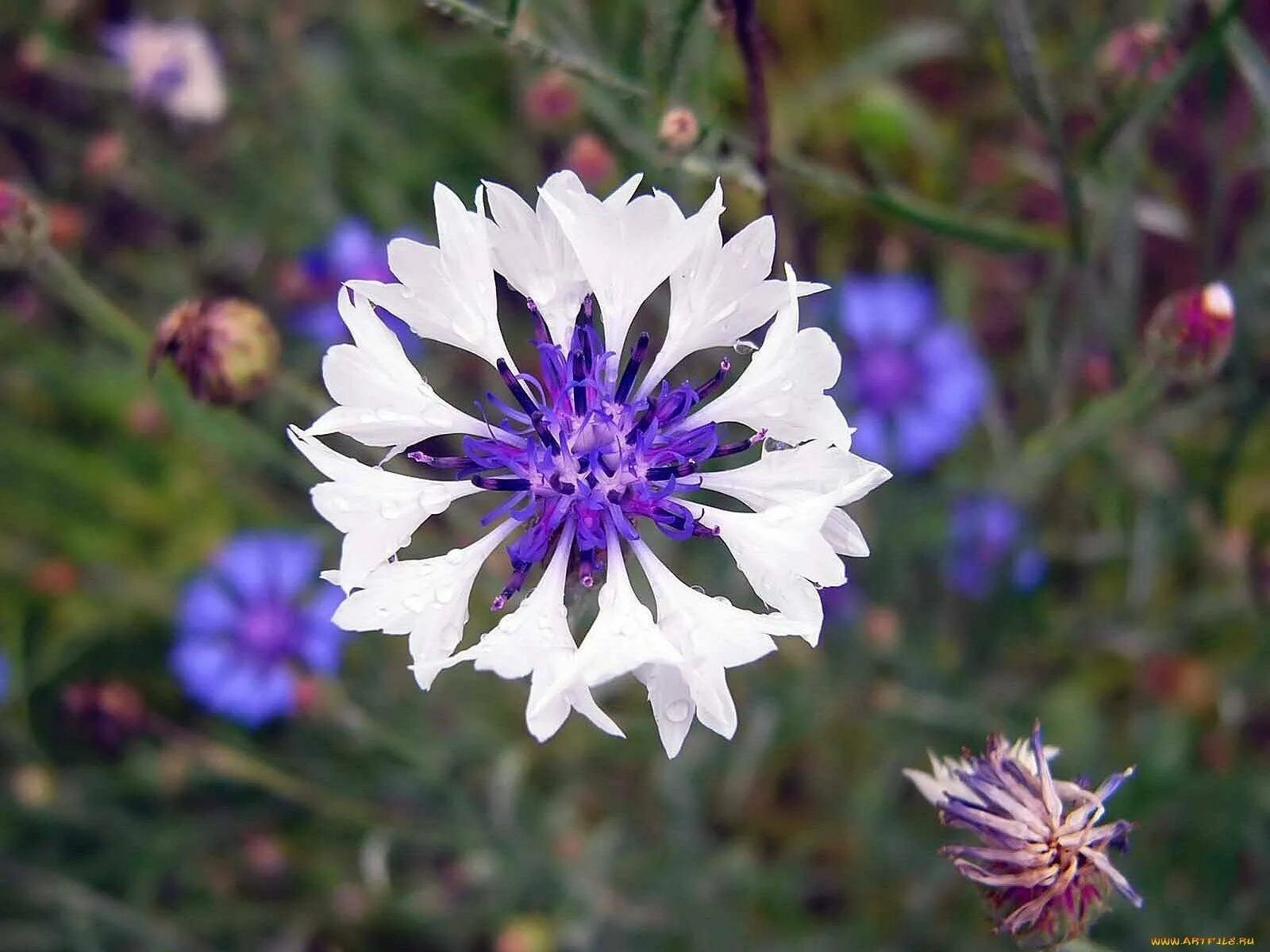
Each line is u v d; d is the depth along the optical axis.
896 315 0.28
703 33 0.21
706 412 0.17
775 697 0.26
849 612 0.27
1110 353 0.25
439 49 0.31
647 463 0.17
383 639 0.28
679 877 0.26
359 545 0.16
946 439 0.28
